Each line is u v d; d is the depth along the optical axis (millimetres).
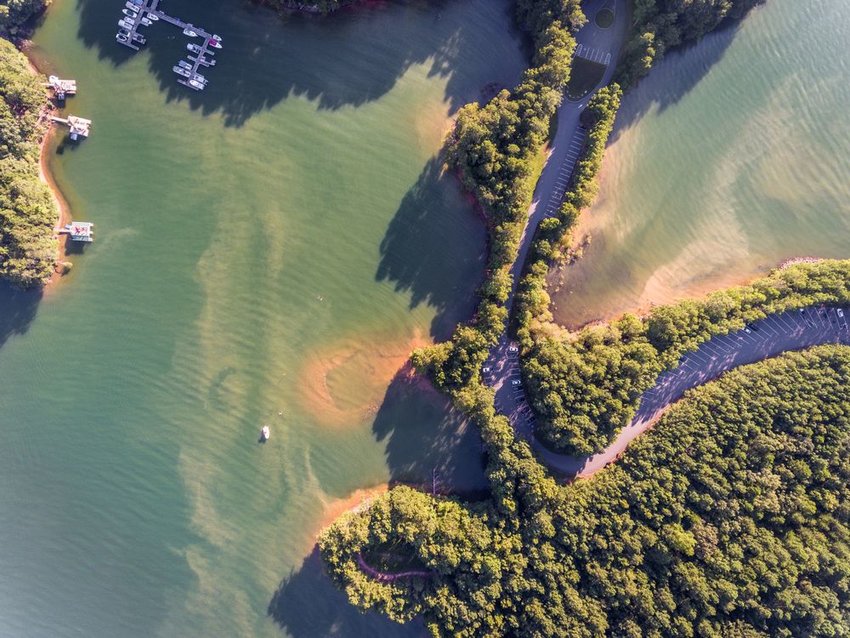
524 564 83000
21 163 86875
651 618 80000
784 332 90438
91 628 91062
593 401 85188
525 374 88312
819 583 80562
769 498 82625
